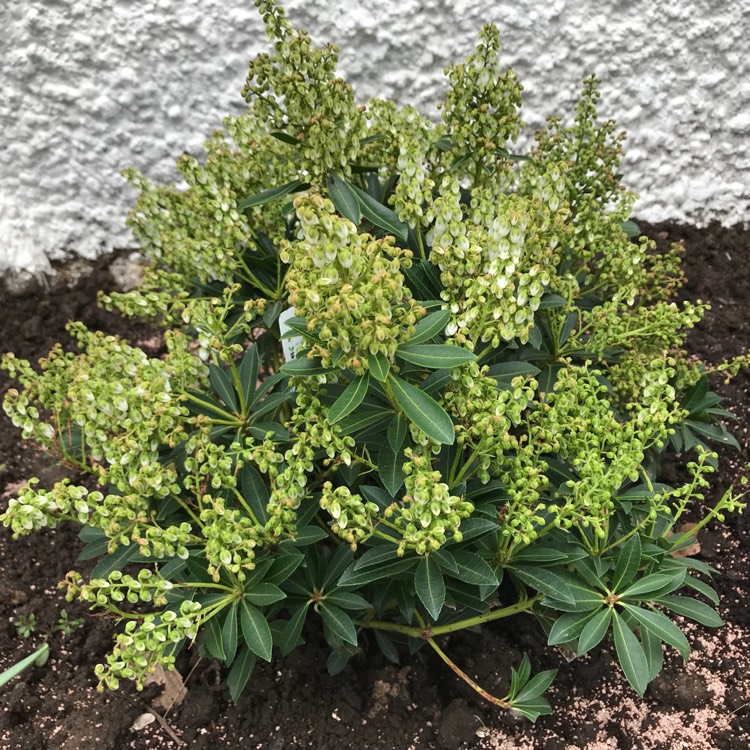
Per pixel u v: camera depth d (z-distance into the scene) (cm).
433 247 58
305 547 63
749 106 113
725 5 106
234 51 107
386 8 105
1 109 107
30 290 111
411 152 60
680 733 68
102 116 109
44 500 54
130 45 105
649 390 63
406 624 69
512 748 67
